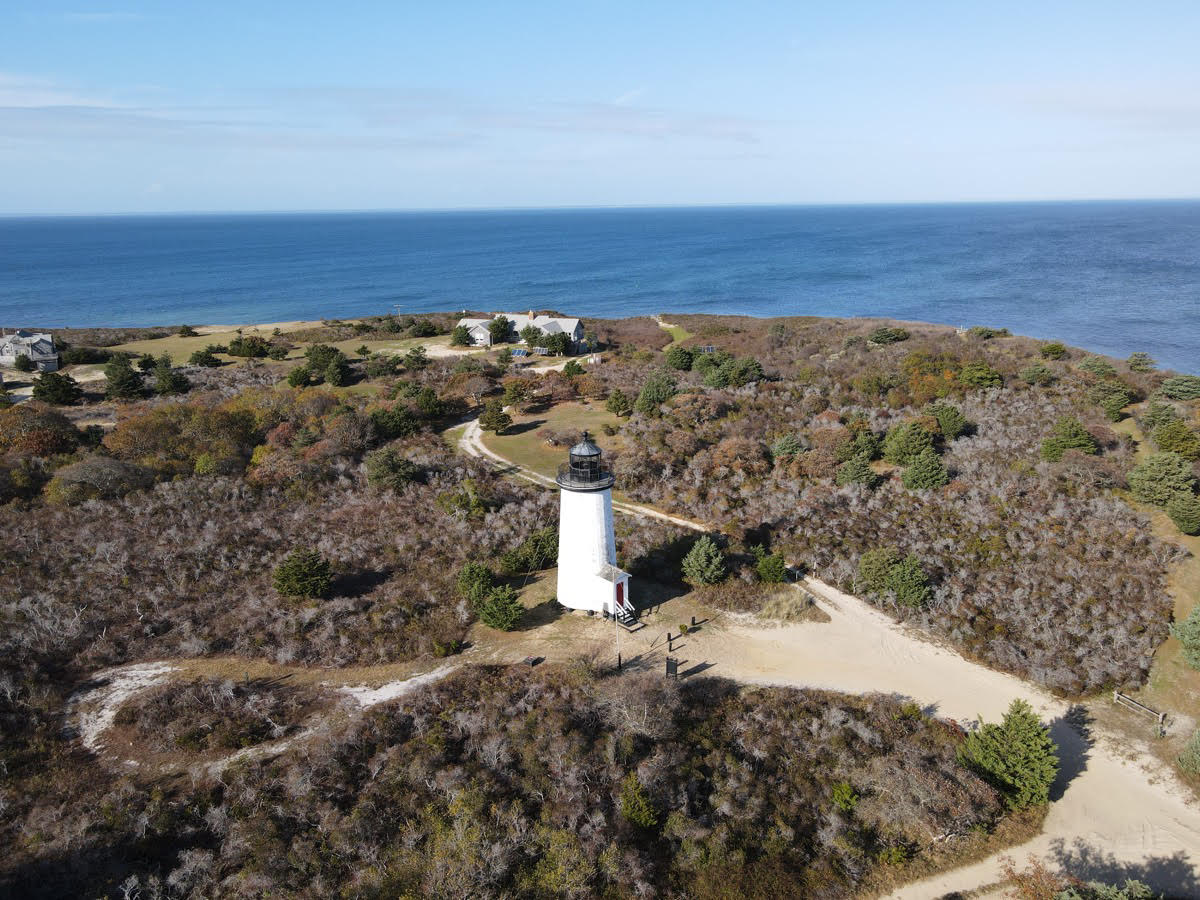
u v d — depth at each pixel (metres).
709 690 29.86
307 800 23.33
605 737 26.22
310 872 21.30
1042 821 25.61
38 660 29.59
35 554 37.16
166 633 32.09
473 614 33.94
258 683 29.30
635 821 23.33
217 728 26.39
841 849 23.55
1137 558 38.16
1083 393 58.06
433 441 57.28
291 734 26.52
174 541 39.19
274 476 47.31
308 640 31.69
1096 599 35.66
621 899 21.42
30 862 20.78
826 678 31.44
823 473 48.47
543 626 33.75
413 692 28.58
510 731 26.30
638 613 35.34
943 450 51.84
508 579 37.94
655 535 41.44
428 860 21.41
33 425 54.28
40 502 43.50
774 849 23.59
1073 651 33.00
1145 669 32.16
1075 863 23.95
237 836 22.08
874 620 35.97
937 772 25.72
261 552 38.81
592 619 34.38
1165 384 56.75
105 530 39.94
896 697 30.56
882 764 25.89
